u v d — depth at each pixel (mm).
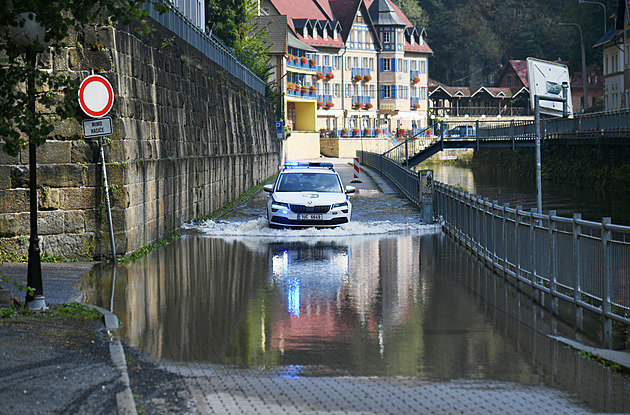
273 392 8383
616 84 91938
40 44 12680
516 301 14047
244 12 85188
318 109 129375
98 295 14531
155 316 12586
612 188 54156
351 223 27875
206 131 32656
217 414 7605
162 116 24344
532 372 9312
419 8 172000
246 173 45281
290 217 26453
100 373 8703
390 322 12188
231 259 19734
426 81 145875
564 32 169625
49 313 12273
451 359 9914
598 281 11875
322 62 129750
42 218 19016
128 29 20688
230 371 9250
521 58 173875
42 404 7551
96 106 18703
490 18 178500
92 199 19250
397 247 22359
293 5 129000
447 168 102938
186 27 29562
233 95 42188
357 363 9688
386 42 139125
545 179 69062
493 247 18250
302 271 17672
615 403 8109
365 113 136625
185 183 27328
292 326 11859
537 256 14391
